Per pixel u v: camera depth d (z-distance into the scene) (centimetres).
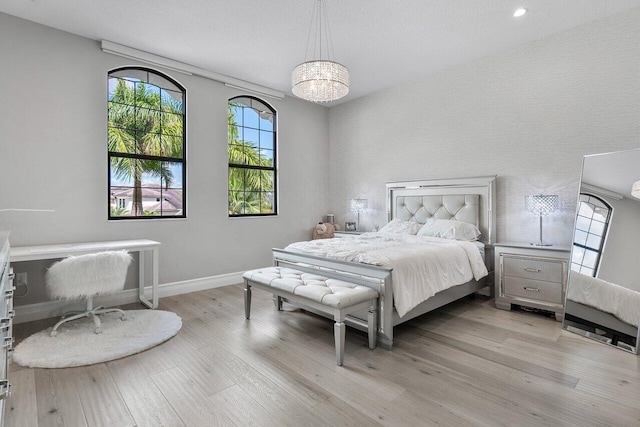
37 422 162
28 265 312
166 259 399
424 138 457
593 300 272
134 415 168
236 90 465
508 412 168
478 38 352
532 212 343
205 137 432
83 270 264
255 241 487
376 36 346
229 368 217
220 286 445
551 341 260
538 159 358
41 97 319
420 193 456
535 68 358
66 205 332
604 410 170
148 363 224
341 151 570
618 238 265
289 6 292
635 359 228
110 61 360
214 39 350
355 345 254
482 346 250
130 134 382
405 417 164
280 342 259
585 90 326
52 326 293
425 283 276
